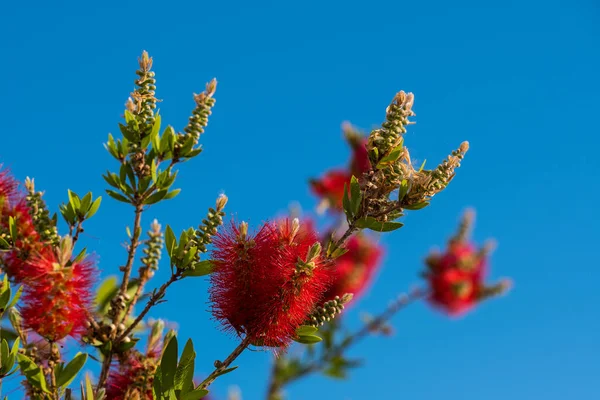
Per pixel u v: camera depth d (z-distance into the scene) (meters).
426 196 0.73
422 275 1.28
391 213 0.74
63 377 0.69
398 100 0.73
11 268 0.70
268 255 0.71
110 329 0.71
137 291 0.74
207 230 0.72
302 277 0.71
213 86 0.73
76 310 0.69
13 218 0.69
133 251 0.72
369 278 1.05
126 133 0.72
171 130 0.72
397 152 0.73
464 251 1.29
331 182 1.00
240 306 0.71
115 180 0.72
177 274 0.72
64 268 0.68
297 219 0.72
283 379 1.04
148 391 0.72
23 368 0.68
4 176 0.71
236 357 0.71
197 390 0.69
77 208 0.71
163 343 0.74
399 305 1.12
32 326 0.68
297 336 0.71
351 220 0.73
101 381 0.71
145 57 0.72
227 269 0.71
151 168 0.71
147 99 0.72
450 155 0.73
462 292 1.25
